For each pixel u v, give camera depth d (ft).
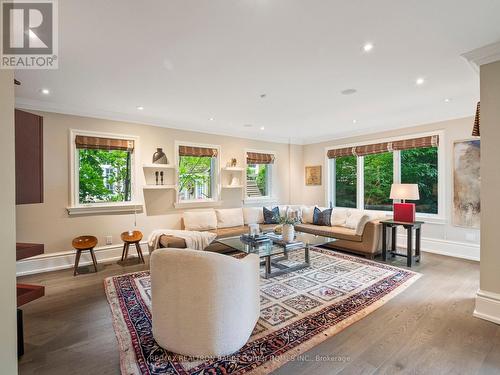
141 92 11.52
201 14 6.30
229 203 19.53
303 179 23.57
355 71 9.53
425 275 11.70
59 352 6.52
